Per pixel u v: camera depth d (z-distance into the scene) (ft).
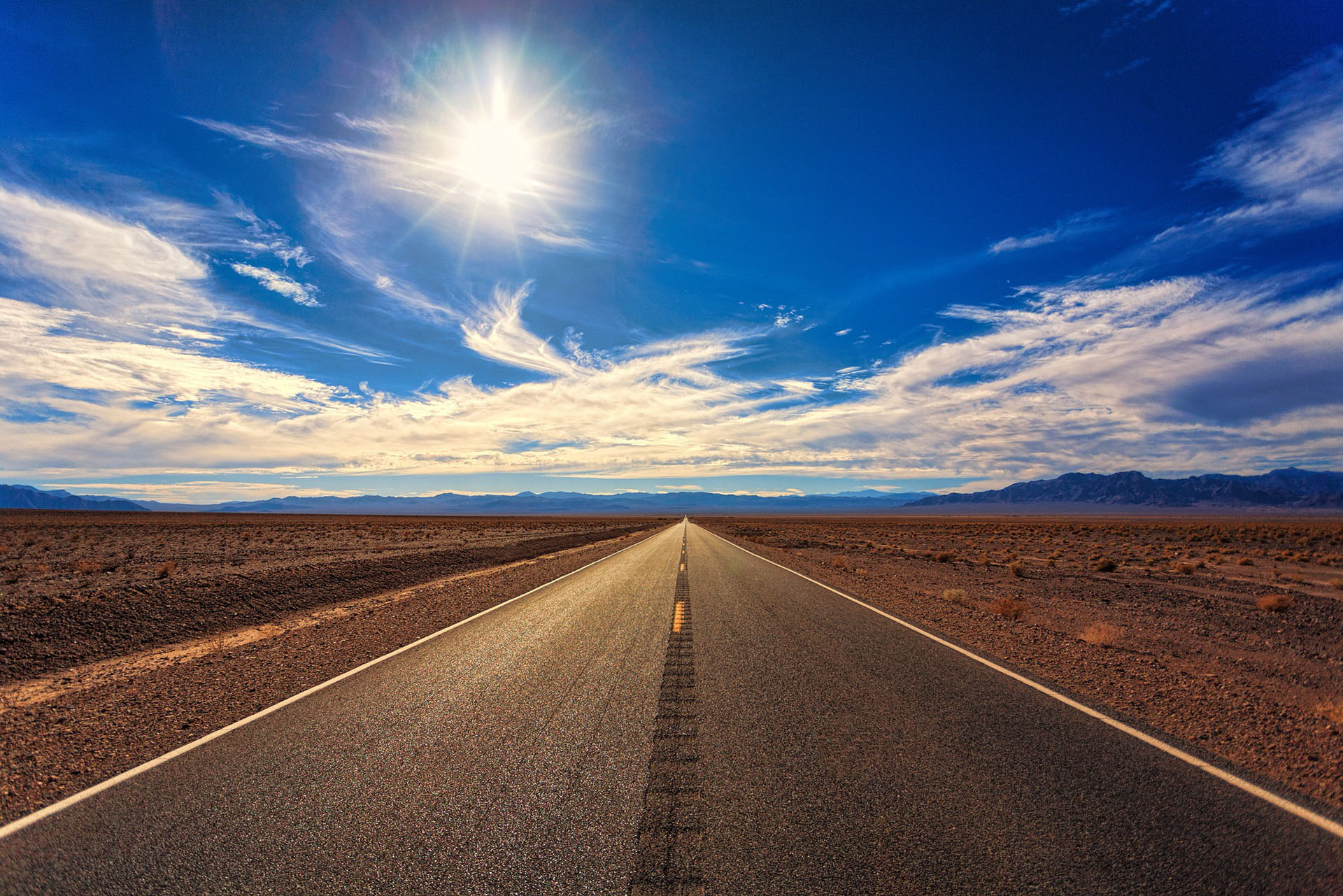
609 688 19.94
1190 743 15.17
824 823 10.91
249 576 44.55
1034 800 11.87
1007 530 203.72
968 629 31.48
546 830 10.68
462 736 15.51
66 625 29.30
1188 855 9.93
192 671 22.91
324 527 155.63
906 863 9.62
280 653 25.95
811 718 16.84
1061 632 31.58
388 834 10.60
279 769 13.41
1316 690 22.41
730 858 9.75
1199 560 90.12
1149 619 39.34
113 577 47.50
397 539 113.91
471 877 9.30
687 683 20.49
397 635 29.71
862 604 39.37
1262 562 88.38
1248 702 19.35
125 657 27.04
